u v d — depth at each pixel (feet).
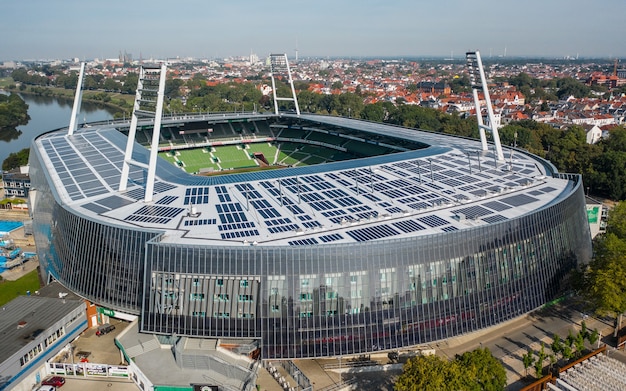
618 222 512.63
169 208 444.14
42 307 388.37
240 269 341.41
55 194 476.13
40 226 525.75
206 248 342.44
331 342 346.33
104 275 390.83
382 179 529.86
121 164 600.39
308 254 340.80
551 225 416.46
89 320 408.67
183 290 347.77
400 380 294.66
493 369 304.91
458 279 367.25
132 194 483.10
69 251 423.23
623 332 401.70
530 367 358.64
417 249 355.15
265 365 357.82
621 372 349.00
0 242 581.53
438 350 380.58
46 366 356.38
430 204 449.48
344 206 447.42
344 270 344.08
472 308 372.58
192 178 536.01
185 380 335.26
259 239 375.45
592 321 421.18
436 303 361.92
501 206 442.91
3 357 321.73
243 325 343.67
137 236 374.84
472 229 370.53
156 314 352.90
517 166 577.02
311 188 501.15
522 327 412.77
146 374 340.59
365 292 347.36
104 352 379.55
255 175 545.44
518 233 391.45
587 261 467.11
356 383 344.69
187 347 353.72
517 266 391.86
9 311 383.24
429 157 621.31
